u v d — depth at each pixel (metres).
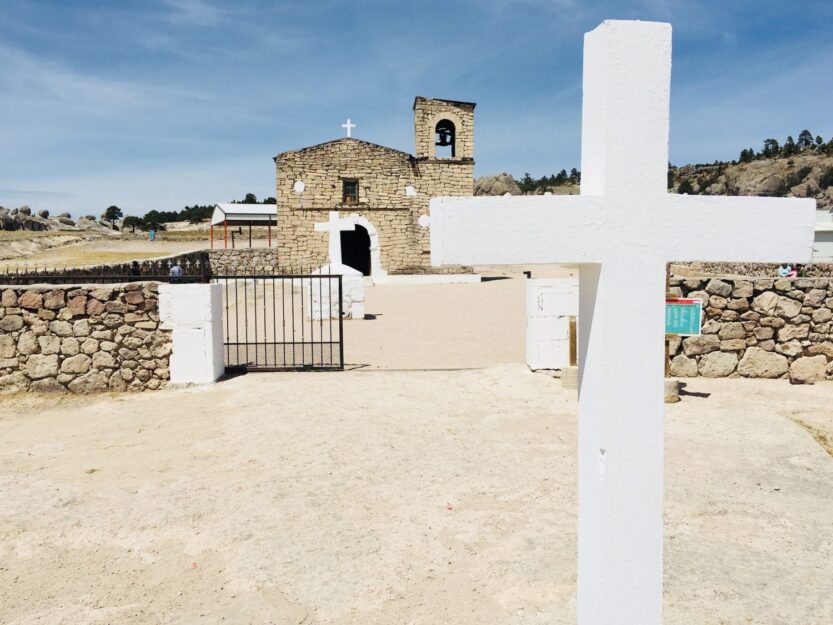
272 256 30.19
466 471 4.52
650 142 1.70
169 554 3.38
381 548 3.42
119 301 7.06
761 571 3.13
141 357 7.10
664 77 1.69
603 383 1.73
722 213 1.76
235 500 4.06
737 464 4.60
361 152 25.58
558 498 4.04
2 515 3.83
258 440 5.27
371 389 6.94
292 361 8.62
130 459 4.87
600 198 1.68
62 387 7.02
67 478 4.46
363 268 30.36
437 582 3.09
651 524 1.79
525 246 1.66
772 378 7.34
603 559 1.78
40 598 2.97
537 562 3.23
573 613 2.79
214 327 7.25
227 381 7.35
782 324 7.30
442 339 10.80
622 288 1.71
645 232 1.71
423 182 26.12
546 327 7.45
